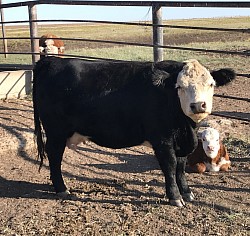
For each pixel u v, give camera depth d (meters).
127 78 2.98
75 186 3.33
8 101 5.45
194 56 11.09
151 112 2.88
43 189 3.31
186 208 2.92
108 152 4.07
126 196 3.14
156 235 2.57
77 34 22.08
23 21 5.53
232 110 5.43
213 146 3.47
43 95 3.11
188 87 2.66
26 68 5.97
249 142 4.13
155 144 2.92
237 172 3.56
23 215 2.88
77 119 3.07
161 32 4.23
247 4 3.55
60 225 2.71
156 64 2.99
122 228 2.66
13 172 3.63
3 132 4.28
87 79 3.03
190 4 3.88
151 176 3.52
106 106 2.98
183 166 3.05
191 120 2.83
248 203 2.97
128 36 20.22
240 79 7.75
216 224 2.68
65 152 4.03
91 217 2.82
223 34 20.03
